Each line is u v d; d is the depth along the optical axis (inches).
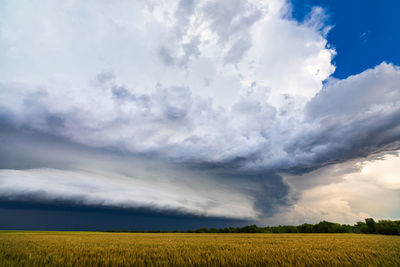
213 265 321.7
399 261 337.7
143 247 572.4
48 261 339.6
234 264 322.7
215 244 693.3
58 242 739.4
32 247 538.6
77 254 405.4
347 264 319.3
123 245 639.8
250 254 407.2
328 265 316.2
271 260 341.1
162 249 507.8
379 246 605.6
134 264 328.2
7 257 384.8
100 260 343.0
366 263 320.2
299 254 409.4
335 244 685.3
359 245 643.5
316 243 745.0
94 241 834.8
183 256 393.4
